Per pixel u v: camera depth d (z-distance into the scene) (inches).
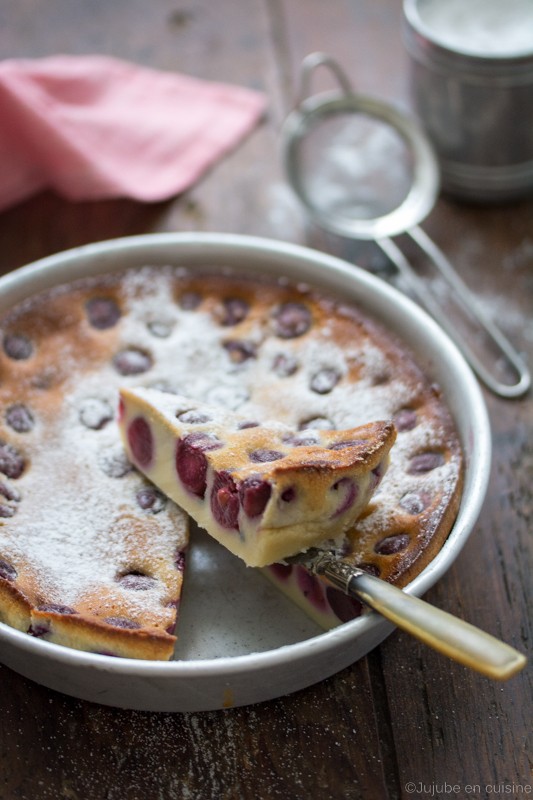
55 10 41.9
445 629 27.5
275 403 32.2
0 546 29.7
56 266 33.8
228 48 41.0
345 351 32.9
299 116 38.0
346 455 29.5
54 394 32.3
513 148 36.9
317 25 41.8
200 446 30.0
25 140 36.9
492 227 37.5
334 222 36.8
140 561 29.9
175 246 34.3
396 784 28.9
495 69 35.6
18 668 28.9
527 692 29.8
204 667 27.7
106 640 28.3
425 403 32.0
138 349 33.1
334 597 29.5
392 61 40.9
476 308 35.1
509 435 33.5
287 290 33.8
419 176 37.4
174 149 38.2
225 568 30.9
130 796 28.5
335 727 29.3
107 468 31.3
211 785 28.6
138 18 41.8
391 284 36.2
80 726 29.2
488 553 31.7
